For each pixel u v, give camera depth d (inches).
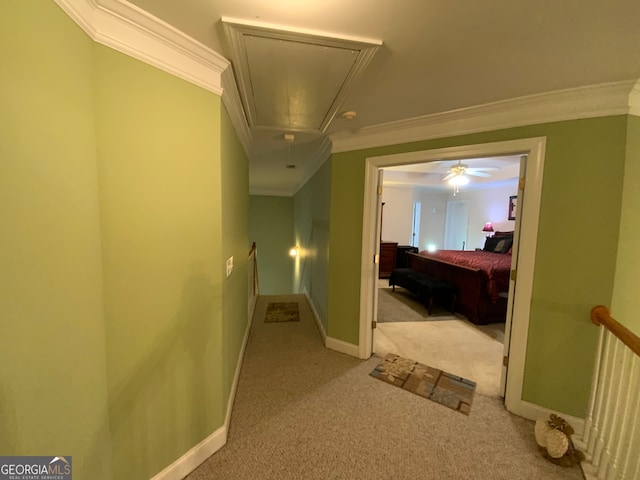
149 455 49.8
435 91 66.0
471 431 68.4
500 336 126.5
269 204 295.6
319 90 64.9
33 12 29.6
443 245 301.9
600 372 62.5
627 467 51.0
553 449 58.4
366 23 43.1
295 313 155.4
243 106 75.9
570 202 66.5
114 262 43.6
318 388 85.0
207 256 57.1
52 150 32.5
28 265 29.7
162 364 50.6
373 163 95.7
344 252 105.7
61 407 34.6
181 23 43.9
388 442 64.4
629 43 46.7
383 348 113.3
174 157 49.9
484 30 44.4
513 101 69.4
